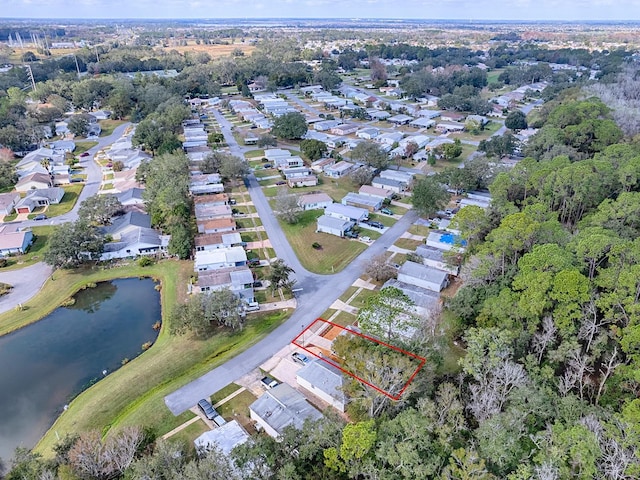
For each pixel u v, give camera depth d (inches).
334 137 6584.6
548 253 2239.2
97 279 3380.9
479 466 1480.1
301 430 1838.1
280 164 5506.9
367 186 4766.2
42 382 2474.2
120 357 2657.5
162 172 4539.9
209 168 5201.8
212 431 1989.4
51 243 3368.6
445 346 2322.8
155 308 3115.2
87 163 5890.8
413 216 4227.4
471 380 2154.3
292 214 4092.0
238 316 2760.8
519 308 2175.2
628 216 2792.8
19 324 2928.2
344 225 3905.0
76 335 2851.9
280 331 2746.1
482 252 2613.2
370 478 1534.2
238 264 3435.0
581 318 2097.7
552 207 3452.3
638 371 1684.3
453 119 7613.2
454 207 4279.0
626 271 2049.7
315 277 3316.9
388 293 2237.9
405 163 5654.5
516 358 2134.6
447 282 3152.1
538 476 1469.0
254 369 2458.2
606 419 1715.1
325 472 1625.2
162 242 3703.3
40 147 6294.3
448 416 1785.2
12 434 2156.7
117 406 2260.1
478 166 4581.7
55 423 2202.3
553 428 1617.9
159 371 2471.7
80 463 1692.9
